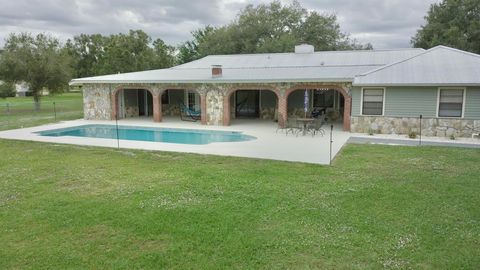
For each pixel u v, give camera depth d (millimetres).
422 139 15336
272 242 5277
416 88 16266
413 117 16531
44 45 33906
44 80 33250
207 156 11688
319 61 24594
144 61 49031
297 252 5008
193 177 8883
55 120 23812
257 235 5520
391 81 16422
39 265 4699
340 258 4840
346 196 7293
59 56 34344
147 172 9516
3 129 19312
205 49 48156
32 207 6789
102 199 7230
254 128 19500
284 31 48656
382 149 12844
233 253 4973
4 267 4648
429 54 18250
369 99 17188
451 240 5297
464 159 10945
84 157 11680
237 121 23062
